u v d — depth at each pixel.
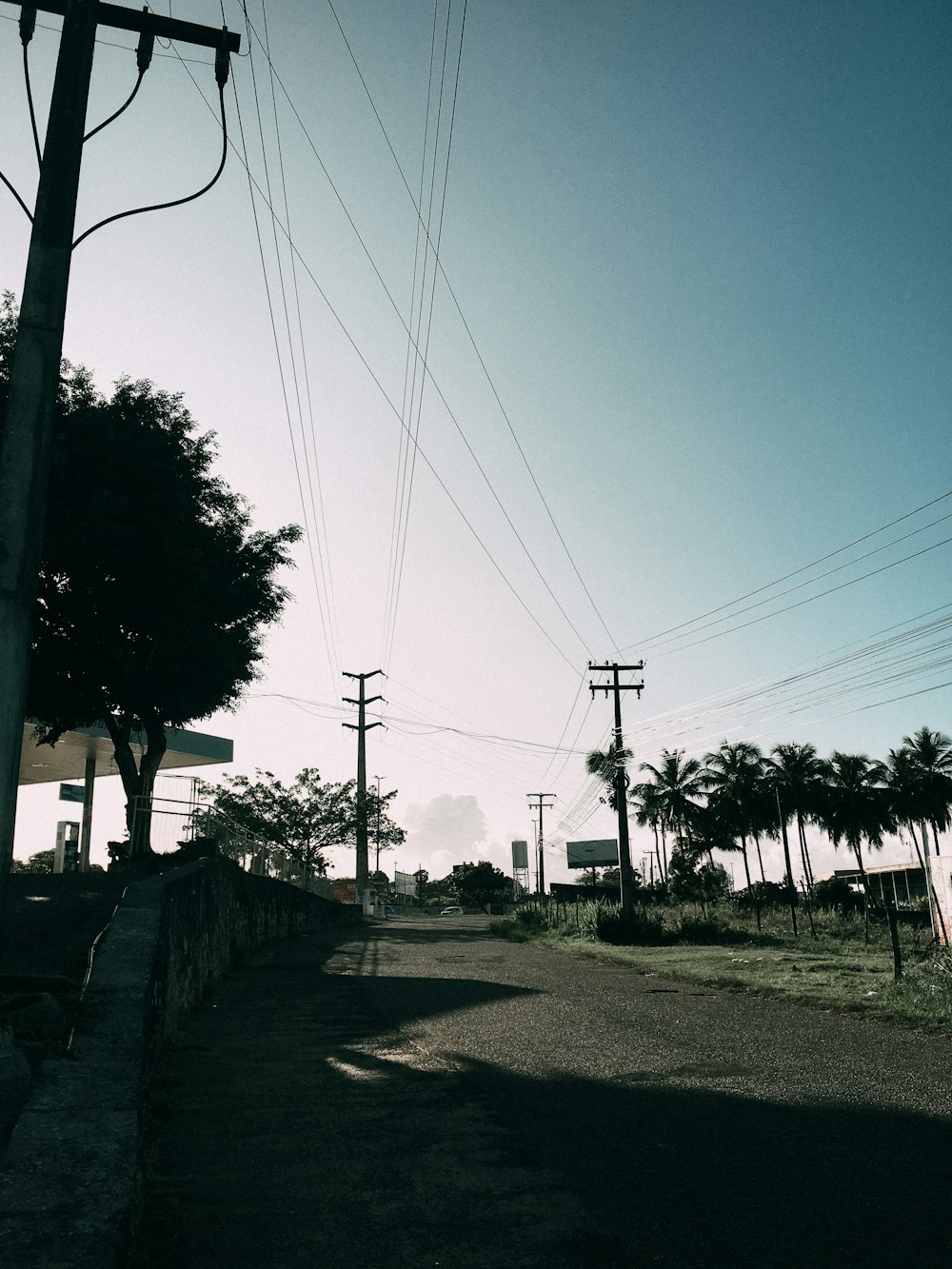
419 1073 7.66
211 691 22.80
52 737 22.56
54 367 6.06
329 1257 3.99
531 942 27.33
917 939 25.44
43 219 6.27
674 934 28.56
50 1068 5.21
